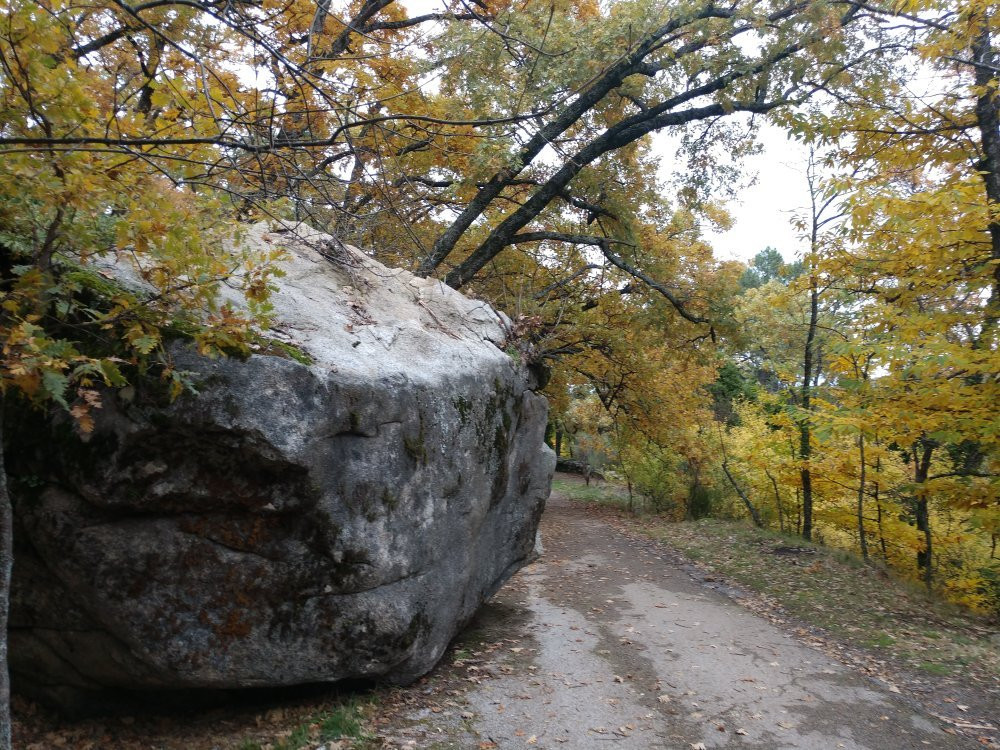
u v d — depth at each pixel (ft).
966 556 39.70
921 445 35.22
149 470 12.68
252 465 13.26
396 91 20.84
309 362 14.17
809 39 35.35
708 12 36.60
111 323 11.48
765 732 16.05
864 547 35.50
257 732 14.52
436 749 14.34
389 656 15.42
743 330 48.01
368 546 14.69
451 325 21.48
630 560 36.91
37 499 12.67
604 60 34.40
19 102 9.58
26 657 14.23
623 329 51.78
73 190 9.40
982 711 17.30
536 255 51.72
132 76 14.20
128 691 14.85
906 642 22.53
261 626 13.83
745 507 54.19
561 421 74.02
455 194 36.11
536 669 19.51
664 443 55.16
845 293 34.32
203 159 11.03
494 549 22.04
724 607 27.35
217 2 10.93
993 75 25.98
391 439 15.44
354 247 21.88
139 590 12.99
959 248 24.40
